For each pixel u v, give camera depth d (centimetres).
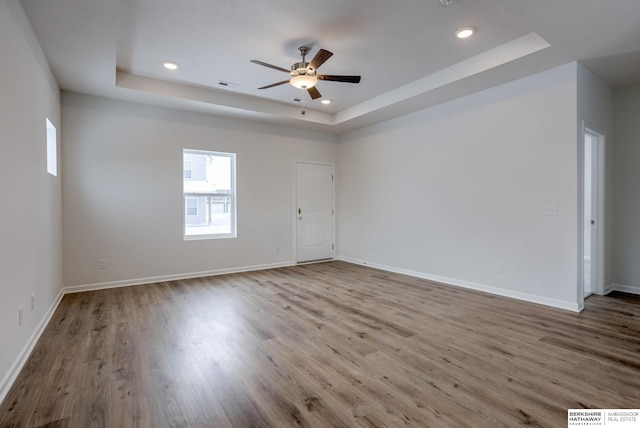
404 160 526
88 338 278
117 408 183
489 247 413
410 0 256
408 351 253
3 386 194
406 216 525
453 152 452
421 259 503
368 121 563
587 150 482
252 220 568
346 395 196
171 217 490
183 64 374
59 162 397
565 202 344
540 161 362
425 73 404
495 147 403
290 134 609
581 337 276
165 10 268
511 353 248
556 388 200
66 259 417
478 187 423
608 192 405
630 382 206
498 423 169
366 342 270
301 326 306
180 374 220
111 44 296
